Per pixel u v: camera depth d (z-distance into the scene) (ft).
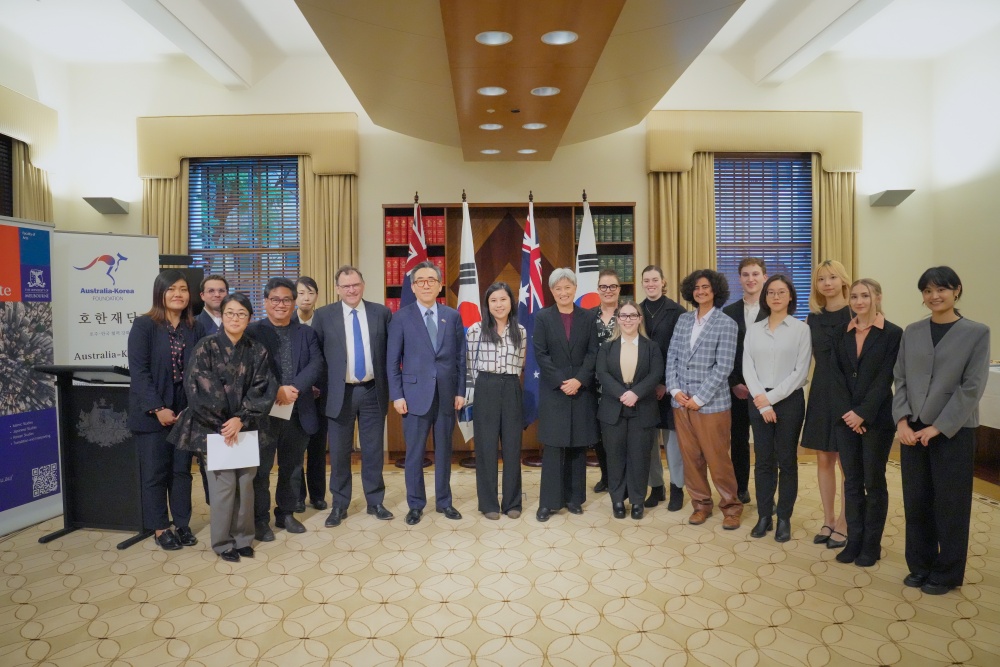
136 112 19.63
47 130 18.19
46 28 17.35
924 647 7.60
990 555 10.42
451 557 10.49
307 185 19.31
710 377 11.50
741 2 9.57
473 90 12.73
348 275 12.00
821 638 7.84
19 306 12.34
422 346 12.17
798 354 10.83
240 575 9.86
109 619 8.46
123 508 11.73
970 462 8.75
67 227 19.47
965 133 18.80
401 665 7.30
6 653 7.61
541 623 8.27
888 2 14.33
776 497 13.82
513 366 12.34
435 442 12.43
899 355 9.36
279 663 7.37
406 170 19.53
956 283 8.77
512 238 19.70
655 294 13.01
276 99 19.47
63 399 11.95
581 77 12.01
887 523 11.96
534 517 12.55
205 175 19.97
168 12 14.64
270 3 16.11
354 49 11.32
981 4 16.53
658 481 13.34
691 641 7.80
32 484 12.44
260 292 20.07
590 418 12.37
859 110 19.86
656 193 19.40
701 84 19.63
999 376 14.93
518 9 9.20
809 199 20.44
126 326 14.52
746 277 12.57
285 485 11.84
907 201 19.97
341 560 10.41
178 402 11.04
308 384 11.54
